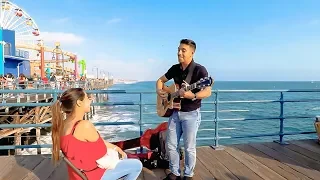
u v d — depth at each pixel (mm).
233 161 4445
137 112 34594
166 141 3592
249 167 4160
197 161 4438
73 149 2219
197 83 3045
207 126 20484
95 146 2287
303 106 37250
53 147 2287
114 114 32406
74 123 2273
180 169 3799
